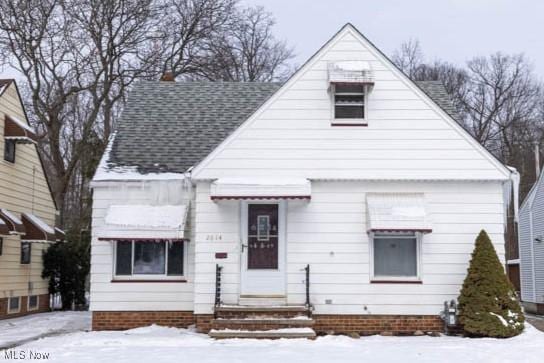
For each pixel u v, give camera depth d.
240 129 16.33
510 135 48.31
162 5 35.94
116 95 35.66
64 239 26.20
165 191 17.38
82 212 32.44
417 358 12.11
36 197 24.05
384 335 15.72
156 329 16.48
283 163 16.23
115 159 18.17
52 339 15.01
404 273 16.20
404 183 16.33
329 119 16.38
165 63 36.06
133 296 17.09
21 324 19.23
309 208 16.27
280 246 16.17
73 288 25.45
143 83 21.20
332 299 15.95
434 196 16.30
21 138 21.17
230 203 16.31
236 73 41.72
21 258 22.59
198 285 16.05
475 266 15.45
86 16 33.69
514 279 35.16
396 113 16.38
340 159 16.25
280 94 16.47
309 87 16.48
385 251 16.28
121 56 34.62
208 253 16.14
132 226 16.59
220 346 13.66
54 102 33.78
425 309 15.91
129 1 34.25
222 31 39.16
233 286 15.99
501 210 16.22
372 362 11.62
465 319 15.24
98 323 16.94
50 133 33.50
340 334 15.78
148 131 19.28
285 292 15.98
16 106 22.39
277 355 12.38
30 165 23.47
